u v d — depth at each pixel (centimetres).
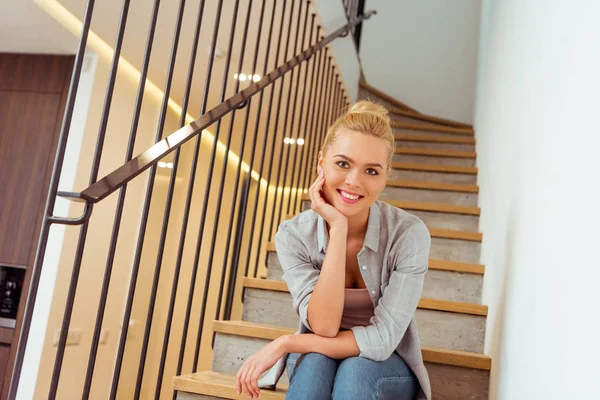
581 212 94
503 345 160
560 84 122
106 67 319
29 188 301
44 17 271
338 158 138
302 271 147
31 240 295
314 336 134
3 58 321
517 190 170
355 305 147
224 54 317
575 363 90
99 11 271
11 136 309
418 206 299
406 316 136
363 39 534
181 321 476
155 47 311
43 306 286
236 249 228
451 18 526
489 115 313
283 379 183
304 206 315
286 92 369
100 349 343
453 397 179
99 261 331
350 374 125
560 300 103
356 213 142
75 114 304
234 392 162
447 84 513
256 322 217
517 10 229
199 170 481
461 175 356
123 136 342
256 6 267
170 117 402
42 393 286
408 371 140
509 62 238
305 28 280
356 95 426
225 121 447
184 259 468
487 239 240
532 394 118
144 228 150
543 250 121
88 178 310
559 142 116
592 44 97
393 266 145
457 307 205
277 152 522
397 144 416
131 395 389
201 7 172
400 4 538
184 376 175
